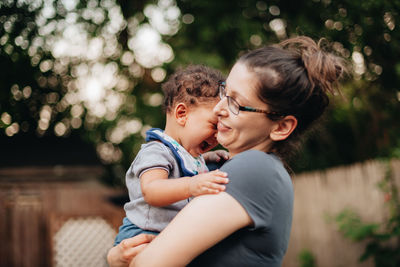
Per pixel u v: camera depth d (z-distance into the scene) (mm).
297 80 1330
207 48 7629
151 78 8328
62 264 8133
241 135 1394
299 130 1437
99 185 11312
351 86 7039
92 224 8344
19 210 8406
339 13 6746
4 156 11367
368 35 6480
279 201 1309
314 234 6086
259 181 1279
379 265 5113
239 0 7543
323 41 1566
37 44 8016
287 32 7375
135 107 8508
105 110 8930
